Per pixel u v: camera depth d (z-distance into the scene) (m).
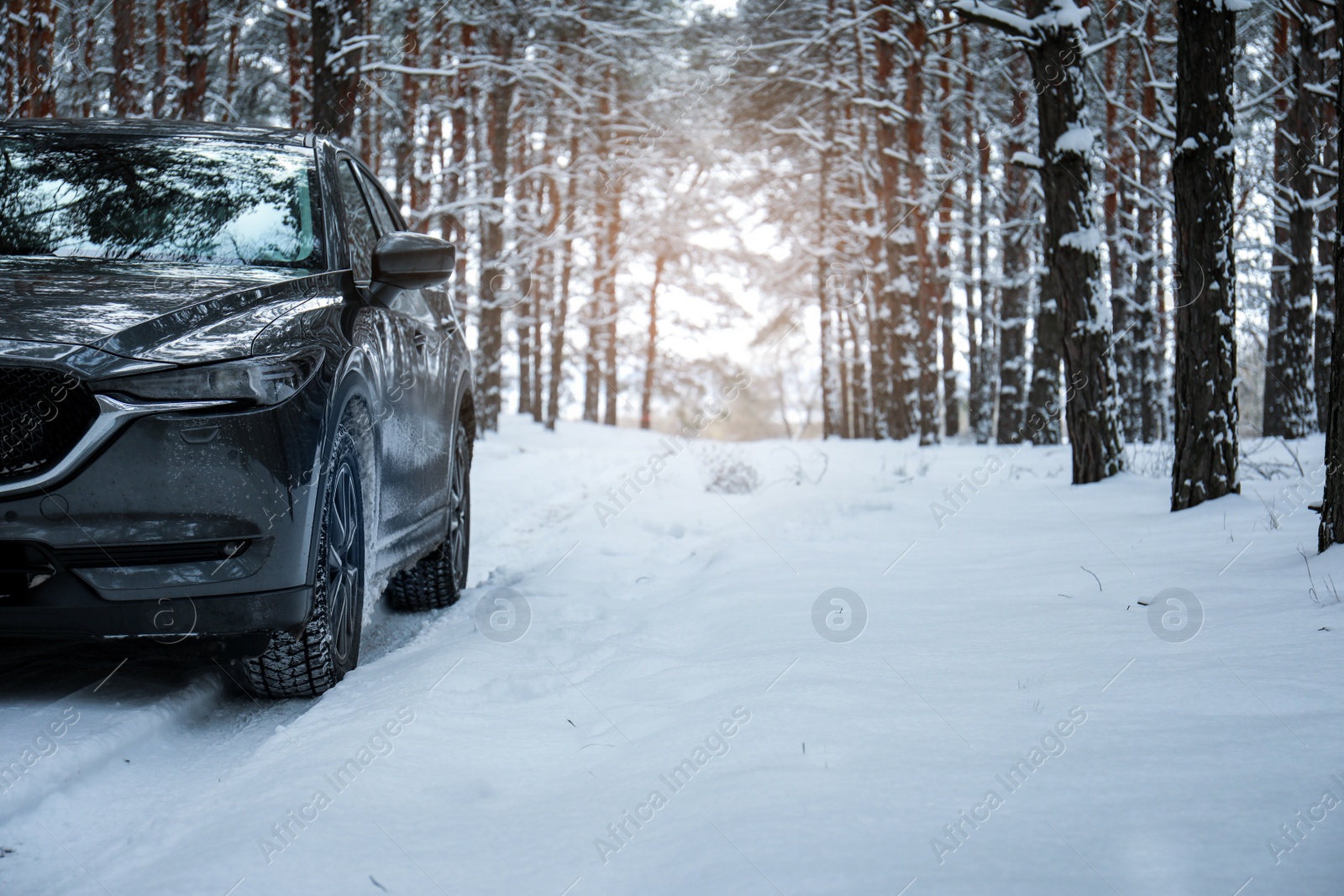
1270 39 19.58
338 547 3.50
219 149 4.37
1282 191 19.95
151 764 2.85
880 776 2.21
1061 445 17.53
